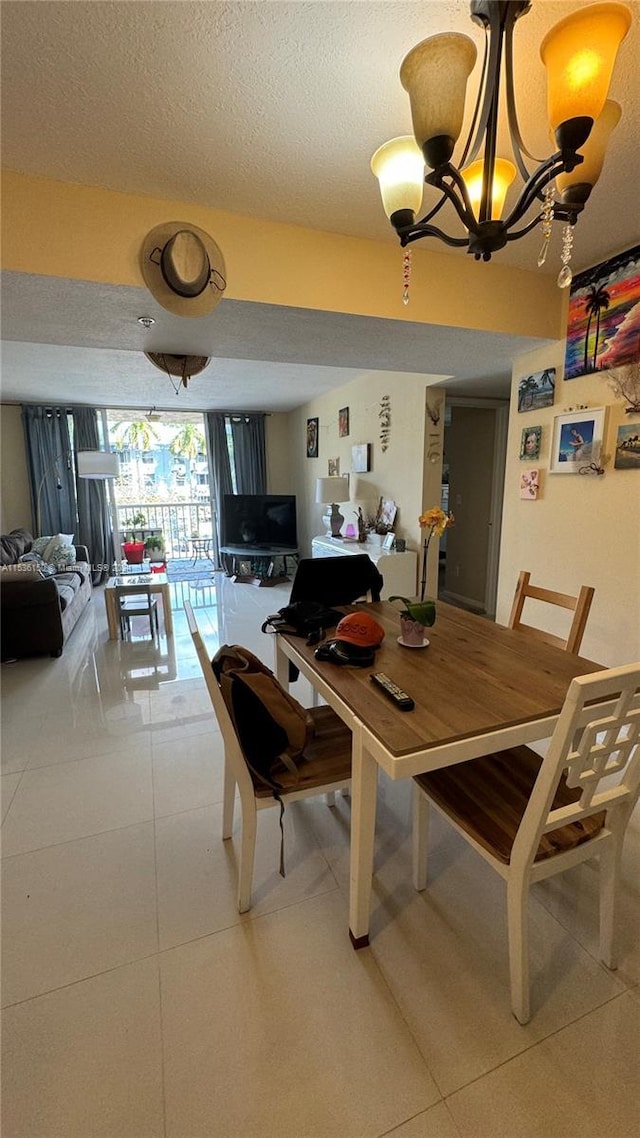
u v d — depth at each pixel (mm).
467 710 1228
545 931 1379
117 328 2250
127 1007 1187
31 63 1138
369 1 1007
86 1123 977
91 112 1303
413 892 1517
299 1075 1047
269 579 6164
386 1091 1017
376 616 2105
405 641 1706
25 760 2242
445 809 1290
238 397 5848
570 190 1061
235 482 6973
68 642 3967
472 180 1290
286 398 6004
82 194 1647
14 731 2510
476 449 4703
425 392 3805
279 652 1992
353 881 1294
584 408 2410
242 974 1263
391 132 1394
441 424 3875
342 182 1641
